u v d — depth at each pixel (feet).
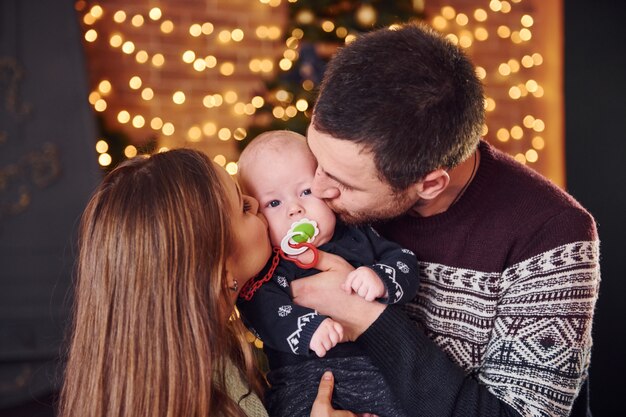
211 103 13.03
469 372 4.50
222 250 3.94
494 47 13.79
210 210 3.92
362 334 4.21
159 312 3.77
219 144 13.15
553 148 12.48
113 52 12.67
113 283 3.83
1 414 10.07
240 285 4.24
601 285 10.55
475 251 4.40
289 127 10.66
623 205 10.73
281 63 11.35
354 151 3.82
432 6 13.61
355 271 4.25
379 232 4.75
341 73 3.86
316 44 11.28
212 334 3.85
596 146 10.77
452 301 4.50
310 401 4.41
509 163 4.57
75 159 10.94
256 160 4.58
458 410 4.03
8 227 10.73
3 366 10.48
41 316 10.71
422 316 4.61
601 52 10.67
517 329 4.23
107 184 4.01
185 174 3.95
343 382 4.42
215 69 13.12
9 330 10.58
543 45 13.29
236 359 4.40
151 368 3.76
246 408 4.18
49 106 10.85
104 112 12.64
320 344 4.03
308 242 4.43
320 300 4.31
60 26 10.87
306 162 4.54
